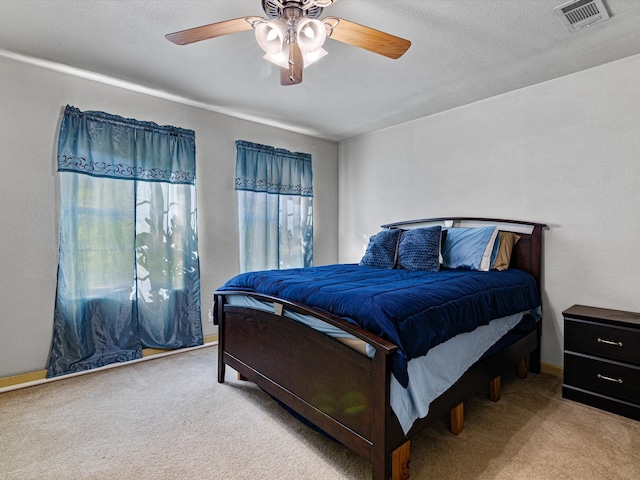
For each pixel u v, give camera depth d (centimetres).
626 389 203
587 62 241
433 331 153
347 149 439
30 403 218
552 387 243
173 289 310
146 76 265
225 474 155
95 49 227
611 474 154
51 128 254
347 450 172
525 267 276
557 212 265
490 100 304
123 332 283
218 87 285
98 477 153
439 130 341
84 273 265
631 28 201
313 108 331
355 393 147
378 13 187
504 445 175
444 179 338
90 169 267
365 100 311
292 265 400
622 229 236
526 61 240
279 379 194
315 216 431
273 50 169
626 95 234
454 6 182
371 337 135
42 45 222
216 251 343
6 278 238
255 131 372
